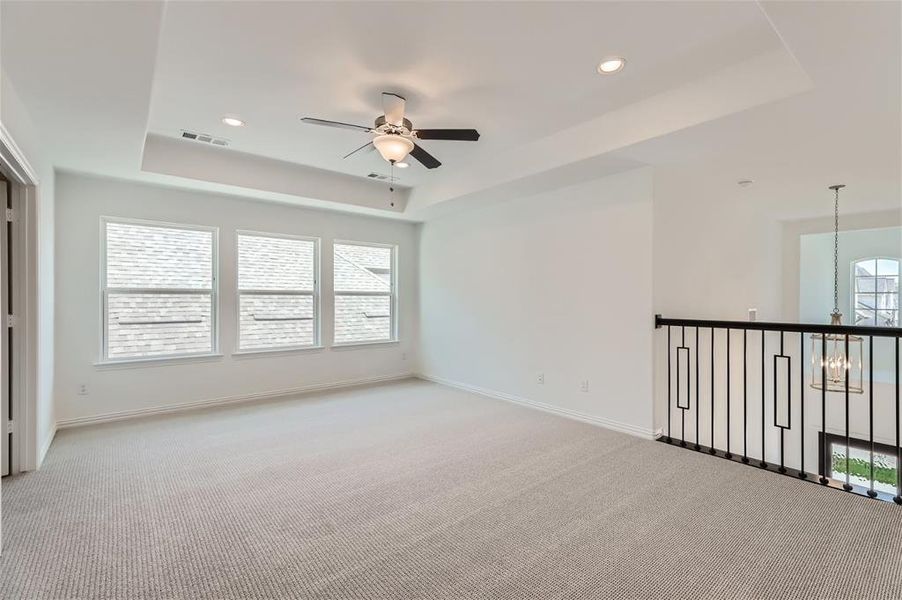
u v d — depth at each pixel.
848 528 2.28
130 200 4.39
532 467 3.12
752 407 5.38
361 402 5.02
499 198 5.01
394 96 2.95
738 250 5.16
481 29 2.27
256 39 2.35
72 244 4.09
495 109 3.27
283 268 5.46
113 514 2.41
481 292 5.52
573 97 3.08
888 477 5.46
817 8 1.70
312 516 2.41
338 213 5.86
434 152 4.27
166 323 4.65
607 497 2.65
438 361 6.22
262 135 3.77
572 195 4.43
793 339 6.02
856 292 6.93
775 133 3.02
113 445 3.54
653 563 1.98
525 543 2.15
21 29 1.82
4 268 2.93
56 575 1.88
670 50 2.49
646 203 3.81
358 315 6.15
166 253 4.66
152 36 1.90
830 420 5.80
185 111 3.28
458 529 2.28
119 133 3.04
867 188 4.45
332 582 1.86
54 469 3.04
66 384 4.06
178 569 1.93
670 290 4.01
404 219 6.32
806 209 5.39
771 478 2.92
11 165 2.56
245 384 5.12
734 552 2.07
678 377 3.79
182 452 3.40
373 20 2.19
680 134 3.03
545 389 4.69
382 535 2.22
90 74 2.22
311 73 2.72
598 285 4.19
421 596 1.77
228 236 5.00
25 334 3.00
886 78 2.25
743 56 2.56
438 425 4.14
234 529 2.27
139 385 4.45
